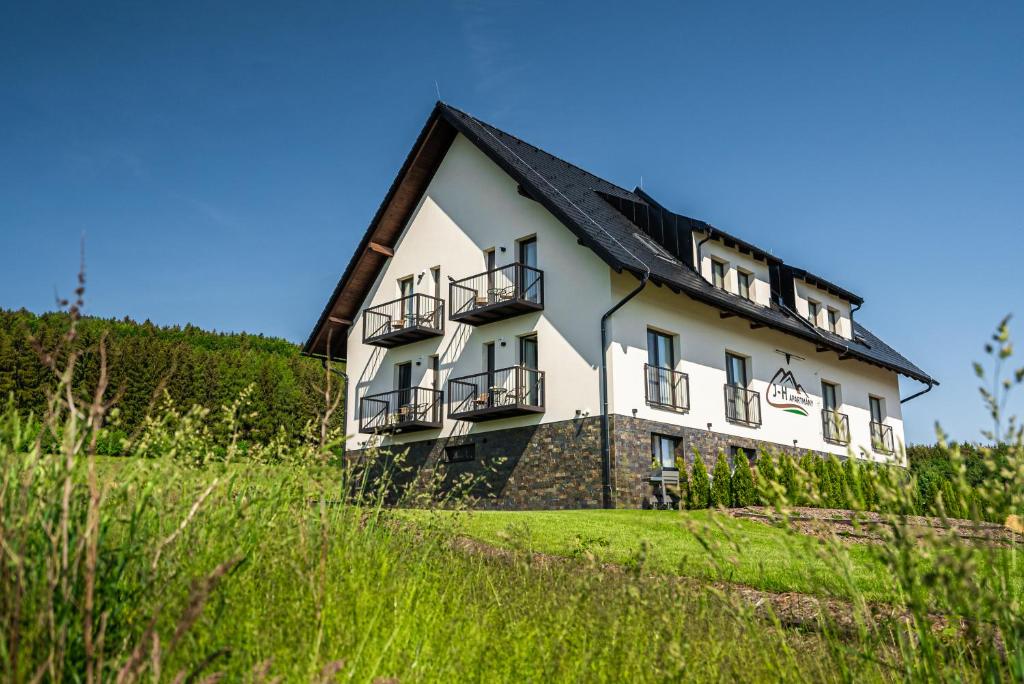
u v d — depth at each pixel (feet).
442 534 16.80
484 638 11.25
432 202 66.44
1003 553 7.18
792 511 7.60
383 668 9.66
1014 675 7.11
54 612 7.46
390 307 67.87
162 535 9.55
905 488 6.96
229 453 11.80
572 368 54.24
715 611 10.75
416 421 60.54
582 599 10.44
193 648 8.58
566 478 53.01
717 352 60.85
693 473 52.31
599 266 54.13
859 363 76.95
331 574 11.12
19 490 8.16
